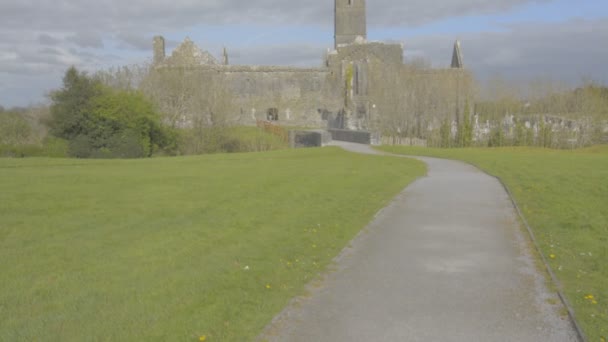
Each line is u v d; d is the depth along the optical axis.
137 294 8.31
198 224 13.84
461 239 12.05
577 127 60.25
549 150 49.97
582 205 15.78
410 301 8.10
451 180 22.77
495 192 19.06
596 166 27.92
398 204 16.81
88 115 46.12
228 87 75.00
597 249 10.80
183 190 19.78
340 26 93.88
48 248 11.23
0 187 19.42
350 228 13.37
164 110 59.91
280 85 86.56
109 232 12.85
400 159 35.19
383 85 71.94
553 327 7.04
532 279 9.05
